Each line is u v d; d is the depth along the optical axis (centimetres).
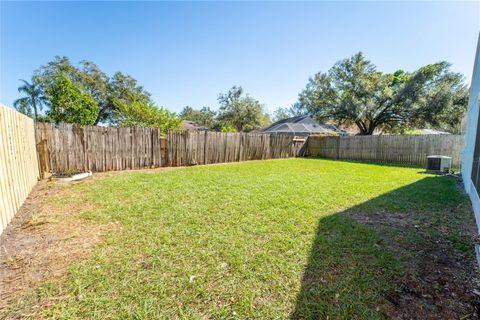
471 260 226
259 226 301
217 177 632
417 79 1577
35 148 543
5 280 188
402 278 197
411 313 158
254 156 1183
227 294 177
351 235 278
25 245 245
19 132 381
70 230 282
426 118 1625
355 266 213
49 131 596
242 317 156
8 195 303
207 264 215
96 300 167
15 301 165
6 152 305
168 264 213
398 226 308
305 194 458
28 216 327
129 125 1206
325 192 477
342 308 163
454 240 269
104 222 307
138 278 192
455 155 938
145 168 798
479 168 344
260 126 2955
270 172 746
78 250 236
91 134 679
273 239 265
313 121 2272
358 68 1788
